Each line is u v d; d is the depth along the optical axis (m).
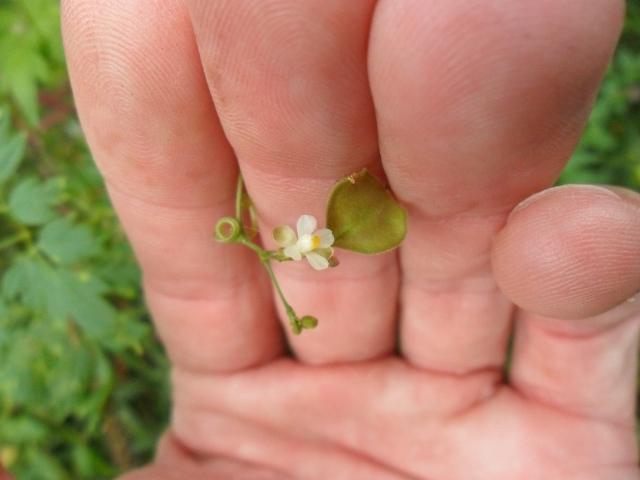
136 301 0.11
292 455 0.08
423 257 0.06
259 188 0.06
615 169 0.12
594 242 0.05
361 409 0.07
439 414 0.07
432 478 0.07
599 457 0.07
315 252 0.05
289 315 0.06
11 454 0.10
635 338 0.06
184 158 0.06
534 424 0.07
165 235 0.06
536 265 0.05
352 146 0.05
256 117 0.05
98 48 0.05
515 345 0.07
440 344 0.07
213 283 0.07
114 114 0.05
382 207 0.05
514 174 0.05
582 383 0.07
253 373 0.08
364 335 0.07
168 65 0.05
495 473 0.07
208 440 0.08
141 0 0.05
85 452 0.10
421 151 0.05
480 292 0.06
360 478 0.07
